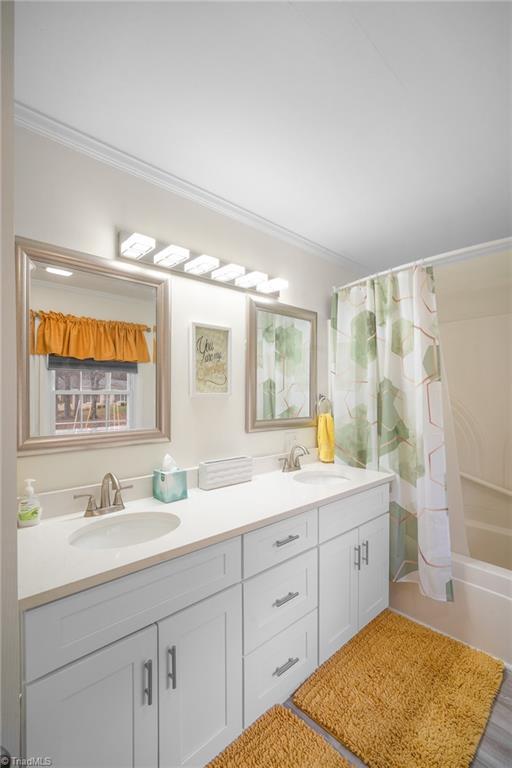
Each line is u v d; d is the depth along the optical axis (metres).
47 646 0.87
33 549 1.10
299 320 2.42
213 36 1.04
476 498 2.79
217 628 1.22
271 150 1.54
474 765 1.22
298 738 1.30
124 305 1.59
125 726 1.00
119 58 1.10
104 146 1.49
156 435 1.66
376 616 1.99
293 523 1.49
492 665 1.65
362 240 2.40
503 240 1.76
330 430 2.43
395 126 1.40
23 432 1.31
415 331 1.99
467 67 1.14
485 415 2.77
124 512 1.43
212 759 1.21
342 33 1.04
